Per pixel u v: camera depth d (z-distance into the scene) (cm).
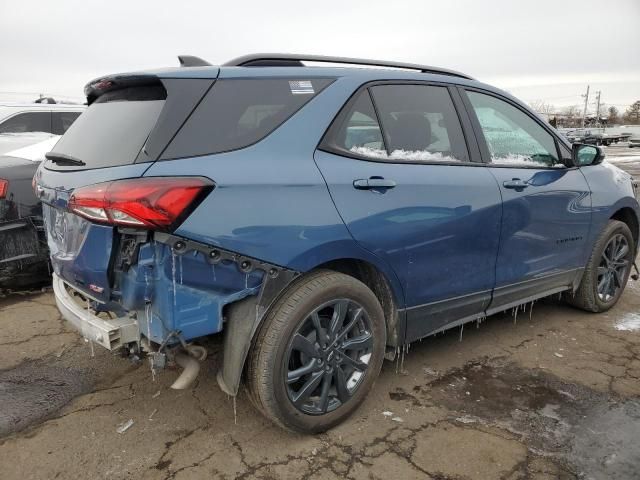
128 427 270
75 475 234
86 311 243
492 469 239
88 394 304
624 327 412
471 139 329
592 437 264
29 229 432
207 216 216
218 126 233
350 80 279
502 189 330
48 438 261
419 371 333
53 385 314
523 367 340
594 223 409
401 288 286
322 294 249
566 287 408
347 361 267
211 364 338
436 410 288
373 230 264
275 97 253
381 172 272
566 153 404
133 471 237
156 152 218
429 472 237
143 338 228
